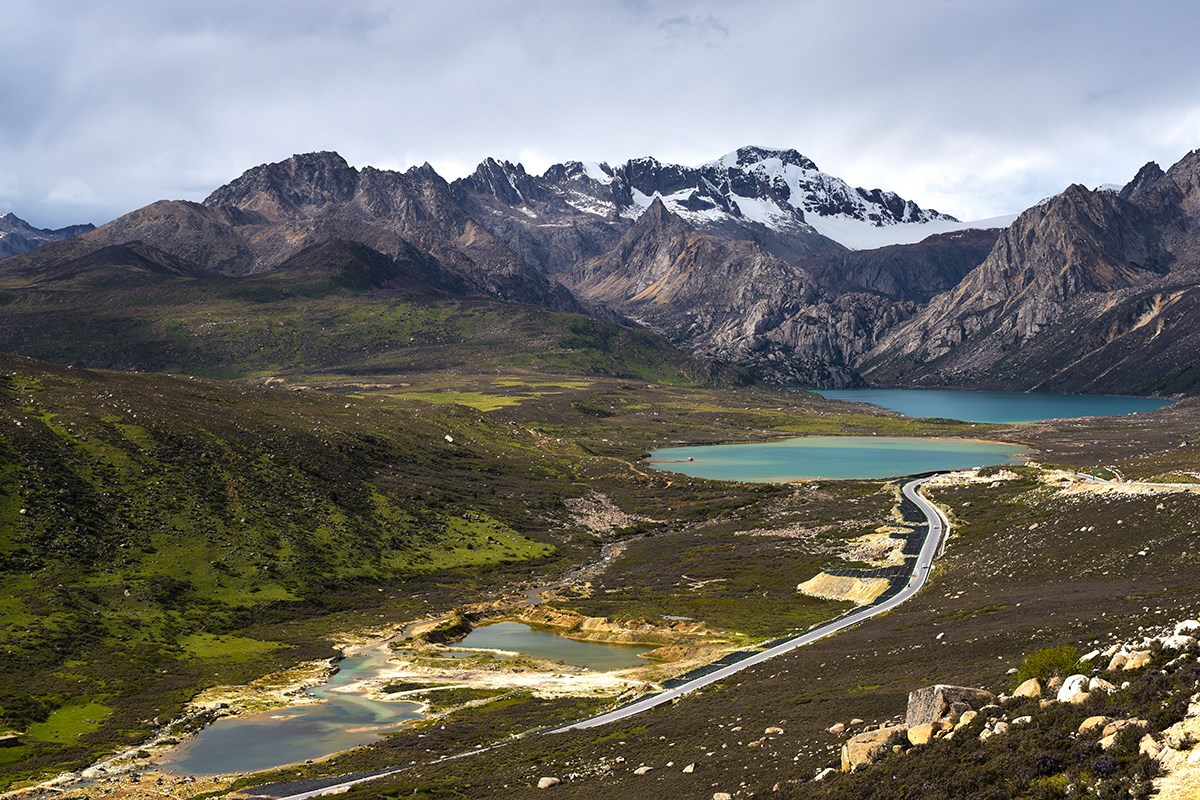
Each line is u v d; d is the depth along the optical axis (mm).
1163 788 40062
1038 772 46875
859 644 122812
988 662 89750
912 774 52688
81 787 94625
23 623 146000
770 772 67938
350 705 125938
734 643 148750
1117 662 58094
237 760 104188
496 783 83875
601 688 129625
